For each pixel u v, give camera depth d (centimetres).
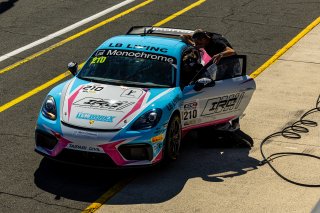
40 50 5453
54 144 3241
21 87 4606
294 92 4684
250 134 3922
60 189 3148
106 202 3039
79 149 3173
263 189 3222
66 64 5138
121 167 3181
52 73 4928
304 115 4238
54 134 3219
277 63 5322
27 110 4188
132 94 3428
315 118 4194
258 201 3097
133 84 3544
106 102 3347
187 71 3762
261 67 5206
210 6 6862
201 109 3650
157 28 4156
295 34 6094
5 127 3891
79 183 3222
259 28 6203
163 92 3472
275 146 3750
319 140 3838
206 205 3042
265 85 4806
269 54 5531
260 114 4244
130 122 3219
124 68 3641
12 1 6925
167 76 3597
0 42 5619
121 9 6706
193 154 3625
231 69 3775
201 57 3994
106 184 3222
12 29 5981
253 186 3250
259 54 5522
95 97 3397
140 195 3119
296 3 7112
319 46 5781
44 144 3306
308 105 4434
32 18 6334
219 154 3631
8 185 3164
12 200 3020
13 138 3738
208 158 3575
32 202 3011
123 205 3016
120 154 3172
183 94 3534
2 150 3569
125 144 3167
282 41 5884
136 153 3206
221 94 3697
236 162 3531
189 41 3984
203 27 6131
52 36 5819
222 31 6056
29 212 2919
